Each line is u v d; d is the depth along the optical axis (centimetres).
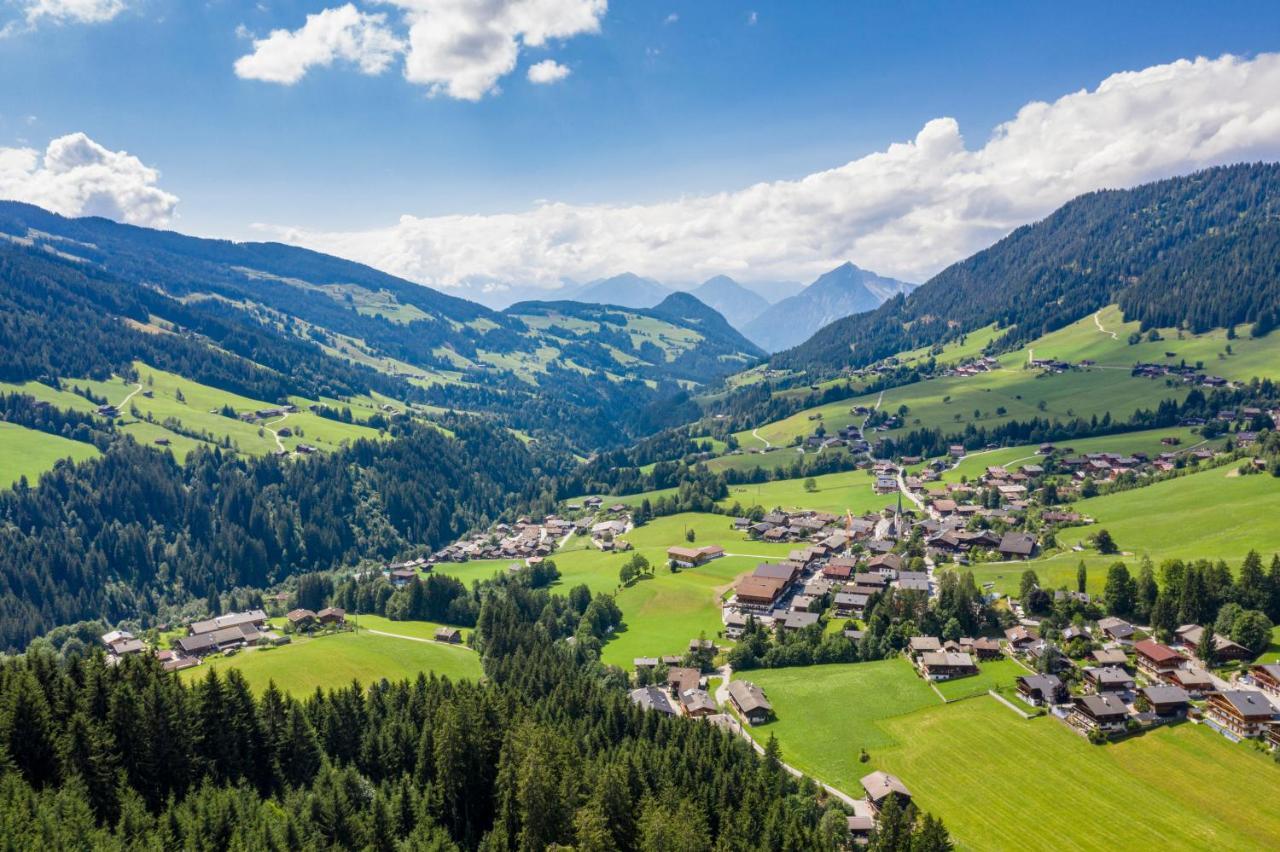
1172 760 12262
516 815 9975
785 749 13800
